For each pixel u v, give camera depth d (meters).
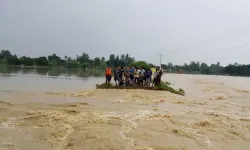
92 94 22.70
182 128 11.83
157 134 10.65
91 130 10.67
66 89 27.30
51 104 16.56
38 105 15.98
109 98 20.59
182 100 21.48
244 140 10.69
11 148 8.70
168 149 9.02
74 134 10.23
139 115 14.14
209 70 182.88
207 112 16.06
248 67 158.62
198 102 20.70
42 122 11.86
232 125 12.91
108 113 14.30
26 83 33.16
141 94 23.72
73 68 140.38
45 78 47.03
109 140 9.52
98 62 134.75
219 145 9.84
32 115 13.07
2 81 34.44
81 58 142.62
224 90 34.91
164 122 12.77
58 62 141.25
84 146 8.97
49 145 9.09
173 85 41.16
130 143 9.41
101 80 47.03
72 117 12.91
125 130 11.02
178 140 10.07
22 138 9.70
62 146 9.05
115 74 28.77
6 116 12.80
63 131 10.59
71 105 16.47
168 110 16.19
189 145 9.59
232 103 21.14
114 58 129.75
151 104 18.41
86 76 63.28
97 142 9.31
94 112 14.32
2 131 10.43
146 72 28.73
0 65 126.19
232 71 165.88
